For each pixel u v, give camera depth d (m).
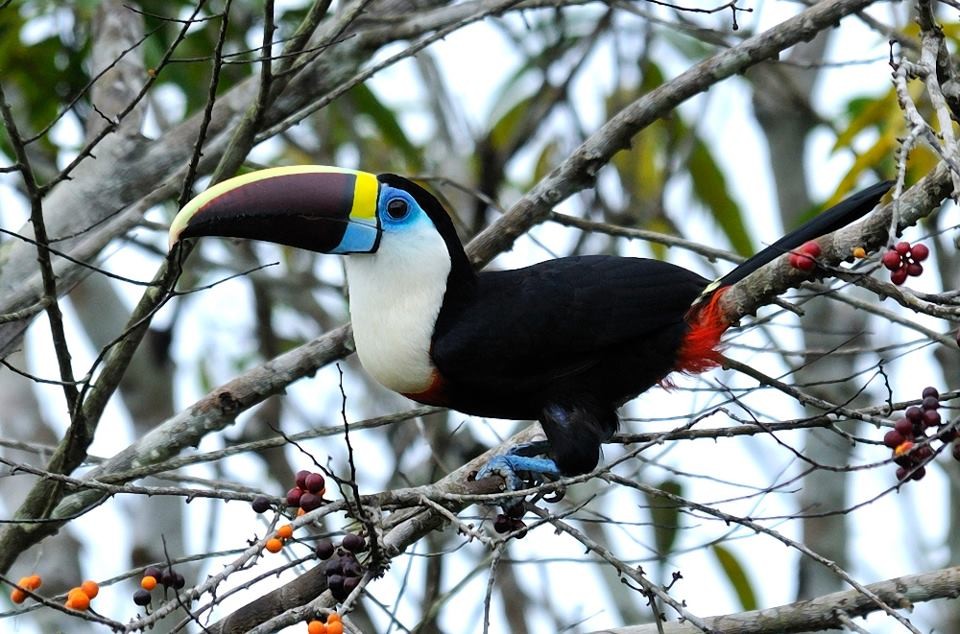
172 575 8.02
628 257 10.88
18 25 14.95
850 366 15.21
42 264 9.36
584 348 10.47
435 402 10.88
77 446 10.03
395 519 8.96
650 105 11.12
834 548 14.95
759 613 9.37
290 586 9.32
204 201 10.02
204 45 15.57
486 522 11.10
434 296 10.48
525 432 11.56
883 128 14.42
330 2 10.24
